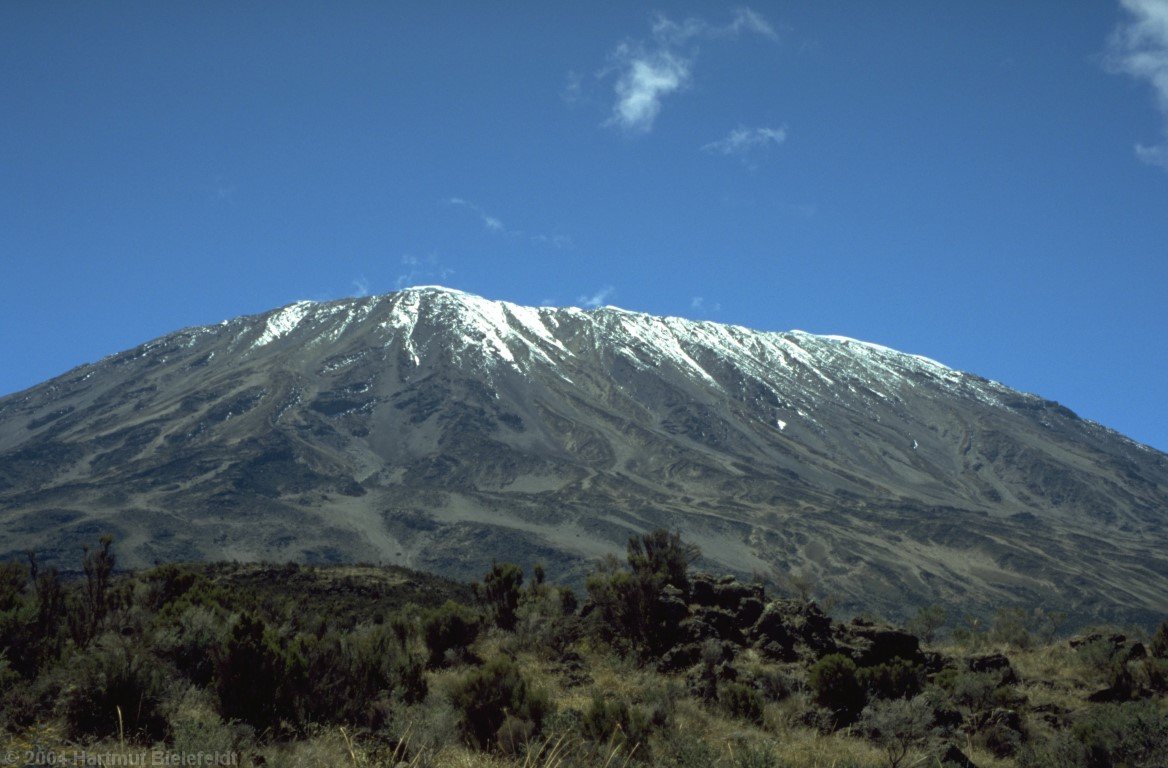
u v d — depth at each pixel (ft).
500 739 51.75
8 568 84.58
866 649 87.40
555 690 71.82
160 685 53.11
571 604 107.34
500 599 104.63
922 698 65.00
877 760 57.16
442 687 65.51
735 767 50.42
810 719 67.92
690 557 106.83
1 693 51.62
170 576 104.47
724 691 69.41
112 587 104.63
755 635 89.71
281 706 54.34
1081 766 58.49
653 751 53.47
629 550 109.81
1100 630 98.63
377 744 50.44
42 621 71.10
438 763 49.14
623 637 89.51
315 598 130.93
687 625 88.22
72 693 49.96
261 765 44.86
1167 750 57.31
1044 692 81.82
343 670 60.54
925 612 121.49
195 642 63.52
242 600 97.45
